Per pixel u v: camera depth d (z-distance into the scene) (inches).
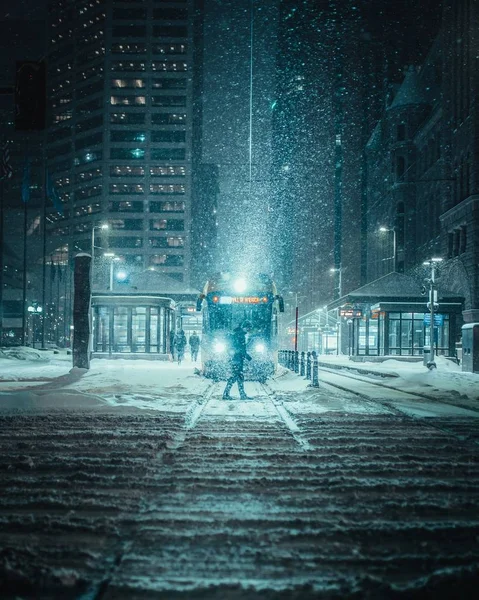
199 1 5132.9
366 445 338.6
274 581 145.5
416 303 1919.3
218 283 948.0
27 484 249.3
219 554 164.9
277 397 626.8
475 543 177.2
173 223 4704.7
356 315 1920.5
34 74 496.4
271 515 203.3
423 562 159.5
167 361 1617.9
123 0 4788.4
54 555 162.9
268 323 919.7
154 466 283.0
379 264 3762.3
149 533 182.7
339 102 4549.7
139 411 498.6
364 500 224.5
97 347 1659.7
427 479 261.3
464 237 2409.0
